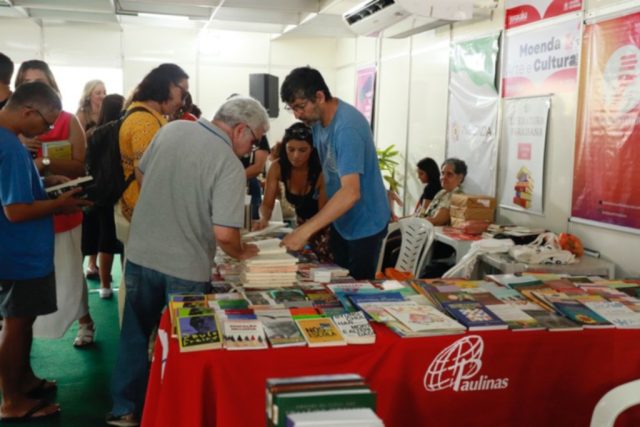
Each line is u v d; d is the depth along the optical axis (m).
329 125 2.68
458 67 5.82
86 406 3.01
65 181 2.96
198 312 1.95
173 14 7.80
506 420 1.98
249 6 7.06
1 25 8.64
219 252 2.92
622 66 3.77
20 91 2.47
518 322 1.98
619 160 3.81
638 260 3.71
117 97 4.08
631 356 2.03
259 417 1.76
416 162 6.87
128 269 2.42
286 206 4.29
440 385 1.90
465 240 4.23
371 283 2.44
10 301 2.64
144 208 2.34
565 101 4.30
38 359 3.61
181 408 1.71
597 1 3.97
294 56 9.72
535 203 4.65
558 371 1.99
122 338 2.55
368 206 2.82
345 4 6.77
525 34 4.73
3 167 2.45
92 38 8.98
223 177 2.21
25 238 2.58
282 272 2.36
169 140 2.28
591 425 1.81
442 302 2.15
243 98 2.29
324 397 0.99
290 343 1.77
